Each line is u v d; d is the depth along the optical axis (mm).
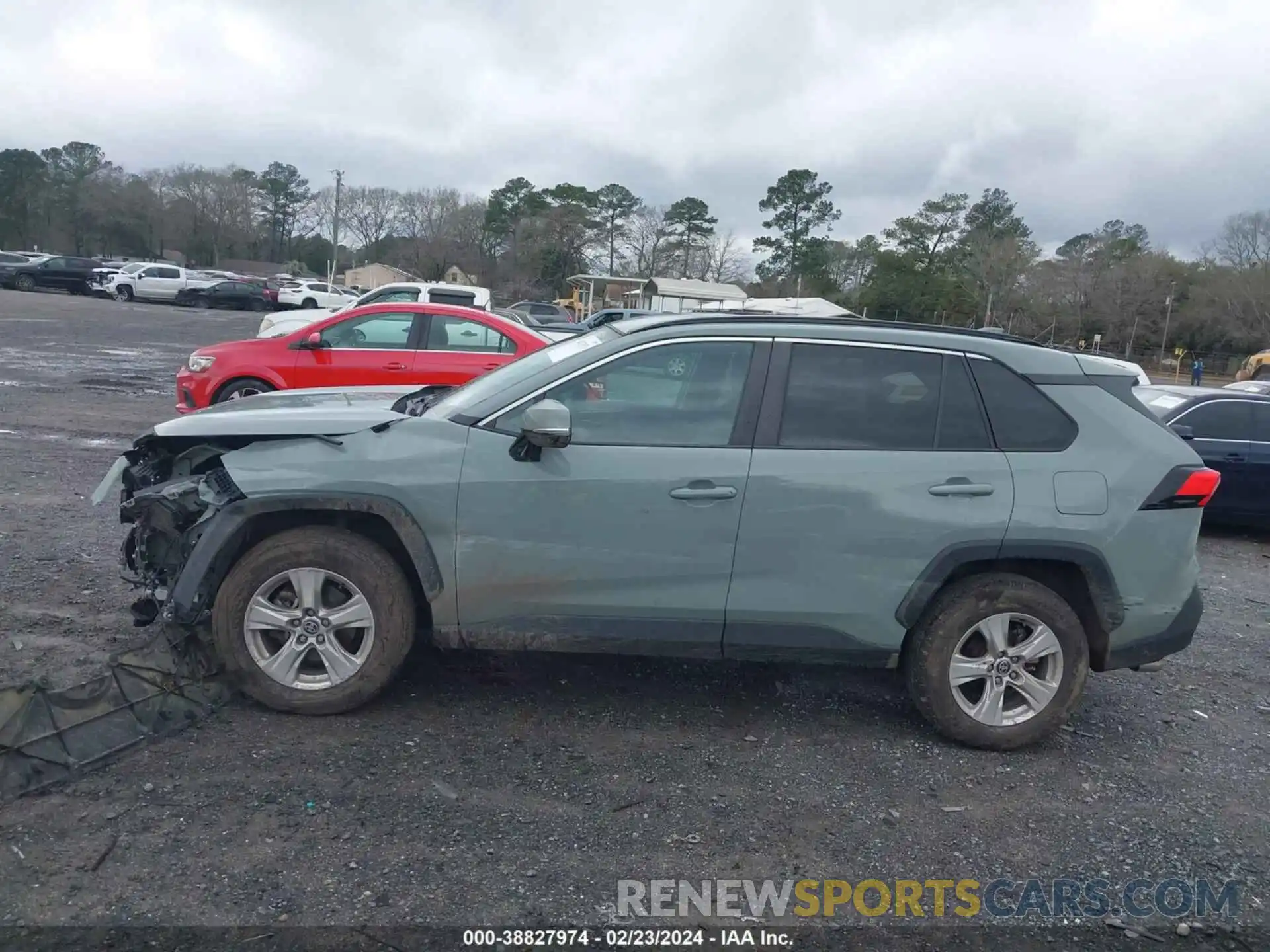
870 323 4422
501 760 3947
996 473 4195
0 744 3561
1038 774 4176
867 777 4035
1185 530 4340
